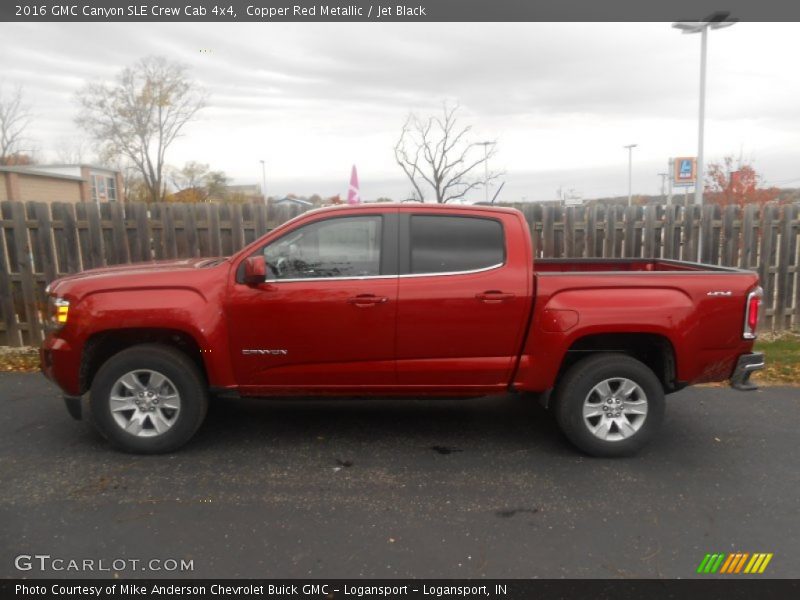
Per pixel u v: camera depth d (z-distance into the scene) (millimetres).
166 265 4672
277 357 4309
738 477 4102
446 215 4355
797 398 5789
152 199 36344
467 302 4250
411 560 3094
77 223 7539
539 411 5492
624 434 4363
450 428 5039
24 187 23766
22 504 3637
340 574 2969
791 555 3152
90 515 3512
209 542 3244
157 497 3746
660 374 4629
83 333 4215
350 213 4324
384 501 3729
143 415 4352
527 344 4332
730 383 4488
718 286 4285
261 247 4312
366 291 4234
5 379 6262
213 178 40781
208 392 4480
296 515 3543
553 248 8148
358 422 5160
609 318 4219
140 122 34875
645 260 5961
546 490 3895
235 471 4145
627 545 3244
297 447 4590
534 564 3062
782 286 8375
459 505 3686
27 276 7543
